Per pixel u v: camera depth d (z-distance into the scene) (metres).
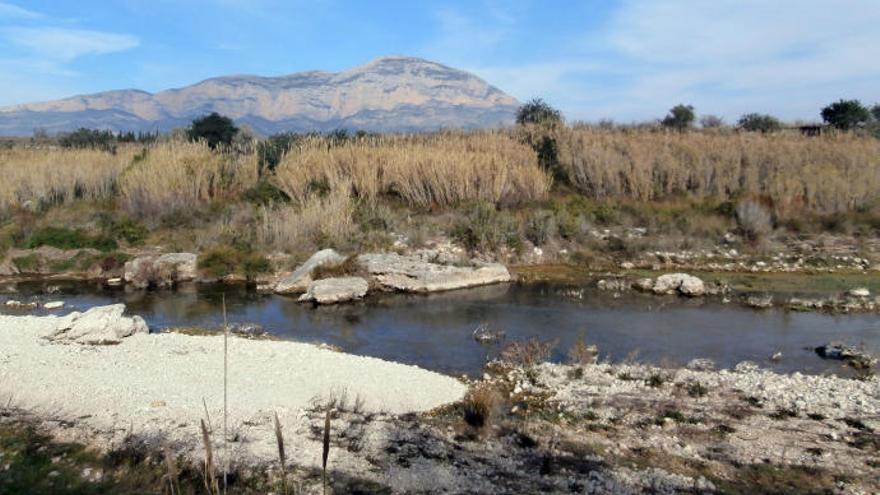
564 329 20.86
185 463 10.98
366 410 13.79
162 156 35.53
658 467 11.23
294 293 26.03
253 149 41.12
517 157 39.66
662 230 33.47
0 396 13.98
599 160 38.34
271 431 12.52
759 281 27.27
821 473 10.99
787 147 39.81
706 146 40.22
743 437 12.49
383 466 11.15
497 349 18.73
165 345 18.30
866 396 14.59
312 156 36.84
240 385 15.08
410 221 33.03
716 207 35.16
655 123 57.22
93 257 29.69
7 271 29.19
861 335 20.06
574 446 12.09
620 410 13.89
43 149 48.53
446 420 13.34
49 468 10.70
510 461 11.44
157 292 26.33
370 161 36.75
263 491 10.05
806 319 22.05
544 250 31.80
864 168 36.38
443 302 24.59
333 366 16.62
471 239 31.38
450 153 37.28
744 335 20.19
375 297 25.47
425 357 18.05
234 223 32.56
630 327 21.09
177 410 13.45
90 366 16.09
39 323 20.23
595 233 33.47
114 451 11.41
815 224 33.53
